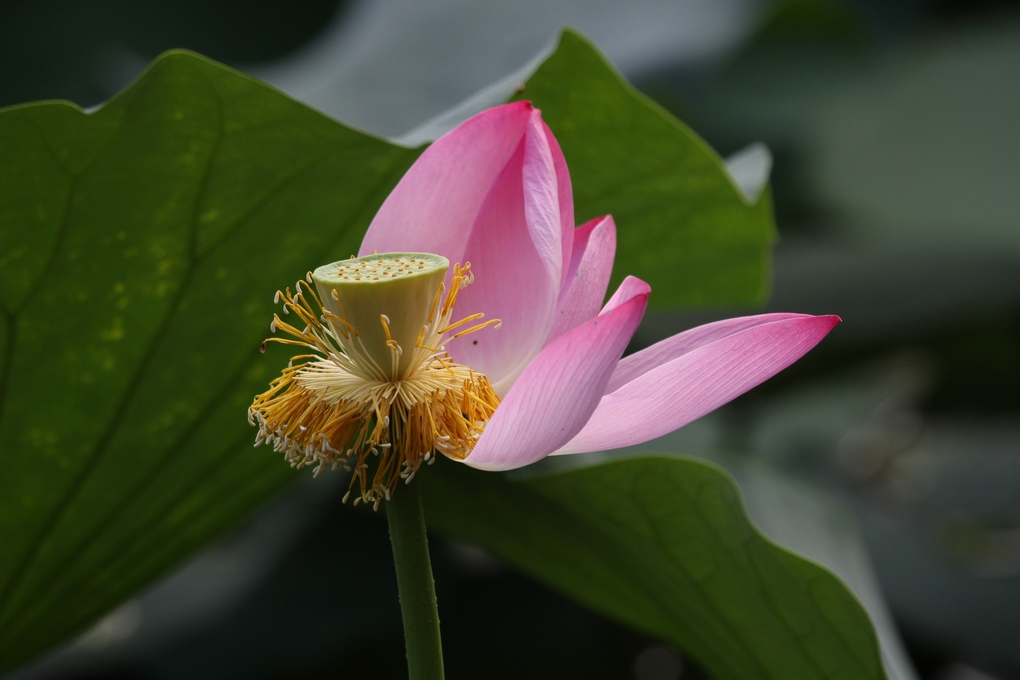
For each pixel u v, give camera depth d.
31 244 1.05
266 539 1.50
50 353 1.07
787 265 1.91
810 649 1.08
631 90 1.12
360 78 1.65
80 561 1.12
